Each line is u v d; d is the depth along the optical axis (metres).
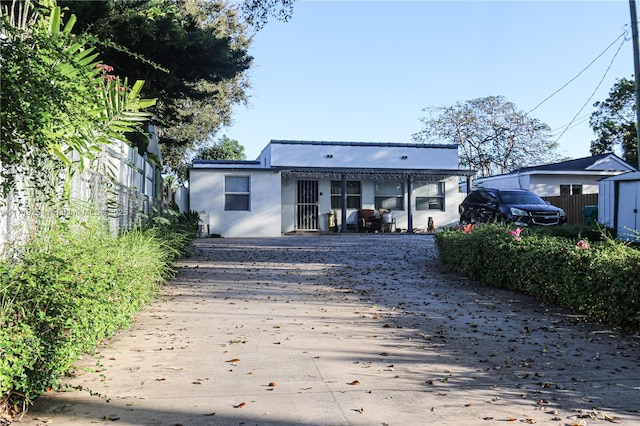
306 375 4.82
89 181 7.30
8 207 4.70
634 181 16.27
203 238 21.95
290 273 11.50
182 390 4.40
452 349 5.79
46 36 3.93
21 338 3.42
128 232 8.82
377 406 4.10
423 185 27.89
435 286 10.06
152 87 14.80
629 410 4.09
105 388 4.42
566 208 24.95
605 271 6.80
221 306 7.96
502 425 3.77
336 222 26.66
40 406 4.00
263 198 24.02
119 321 5.29
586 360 5.41
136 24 12.11
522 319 7.31
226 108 35.69
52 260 4.32
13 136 3.94
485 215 20.58
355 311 7.75
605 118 41.25
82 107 4.23
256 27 19.73
